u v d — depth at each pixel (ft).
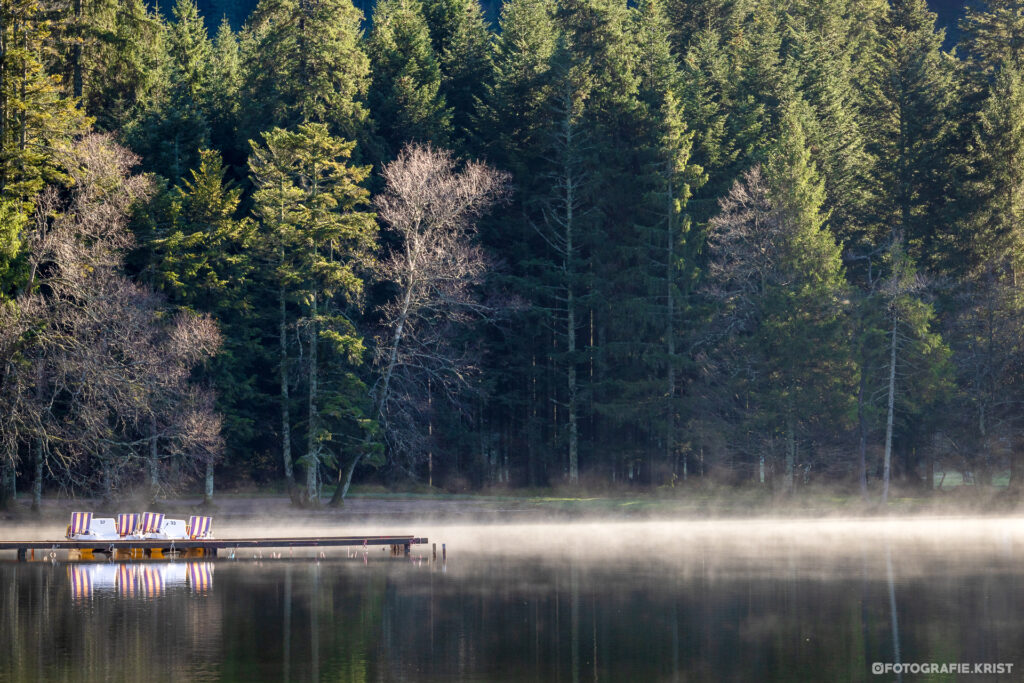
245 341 405.80
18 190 337.52
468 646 153.79
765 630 164.55
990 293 409.28
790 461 409.28
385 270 393.50
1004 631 163.22
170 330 348.38
